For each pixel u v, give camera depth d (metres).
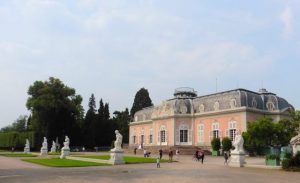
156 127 87.38
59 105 93.31
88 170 32.41
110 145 112.19
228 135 72.38
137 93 124.94
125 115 125.69
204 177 26.28
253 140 58.75
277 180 24.64
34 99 93.19
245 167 37.94
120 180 23.95
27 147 83.25
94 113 116.56
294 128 57.22
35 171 31.17
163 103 86.88
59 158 55.00
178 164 42.12
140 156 61.44
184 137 80.94
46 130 96.06
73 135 104.12
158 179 24.67
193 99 84.75
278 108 73.44
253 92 75.94
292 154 35.50
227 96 75.19
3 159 52.53
